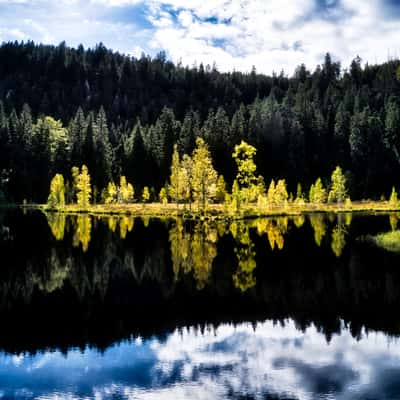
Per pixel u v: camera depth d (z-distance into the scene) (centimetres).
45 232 4944
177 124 13012
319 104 15088
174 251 3544
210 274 2677
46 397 1256
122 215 7581
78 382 1340
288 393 1251
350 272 2666
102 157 10969
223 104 19975
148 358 1502
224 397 1235
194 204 8756
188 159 7769
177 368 1421
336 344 1596
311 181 12256
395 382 1309
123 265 3011
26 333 1736
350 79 18762
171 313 1953
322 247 3631
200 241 4075
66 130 12506
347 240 4034
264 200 7681
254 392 1259
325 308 1994
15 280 2595
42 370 1425
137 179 11069
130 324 1822
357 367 1411
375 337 1655
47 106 19000
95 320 1877
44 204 10681
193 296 2212
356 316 1883
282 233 4628
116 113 19925
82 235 4653
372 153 12156
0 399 1246
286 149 12062
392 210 8581
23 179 10731
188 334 1711
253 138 11675
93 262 3131
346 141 12800
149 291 2314
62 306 2073
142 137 11462
